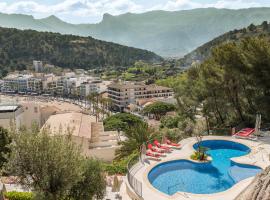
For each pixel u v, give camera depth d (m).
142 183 31.89
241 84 52.53
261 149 41.44
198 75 60.94
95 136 73.44
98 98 196.12
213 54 54.56
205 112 56.38
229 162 39.41
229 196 28.23
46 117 102.81
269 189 12.51
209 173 36.00
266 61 49.00
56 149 21.89
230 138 47.00
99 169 25.70
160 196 28.88
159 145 42.66
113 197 29.92
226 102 54.47
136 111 173.62
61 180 21.89
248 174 34.66
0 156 32.47
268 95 51.41
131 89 190.38
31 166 21.52
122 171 38.00
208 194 28.88
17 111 89.19
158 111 145.12
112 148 64.06
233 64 50.34
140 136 51.94
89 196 24.78
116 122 107.94
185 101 64.69
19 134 22.05
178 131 53.44
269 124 51.44
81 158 24.20
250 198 13.27
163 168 37.16
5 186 31.53
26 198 28.05
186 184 33.03
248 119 53.94
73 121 74.38
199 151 39.81
